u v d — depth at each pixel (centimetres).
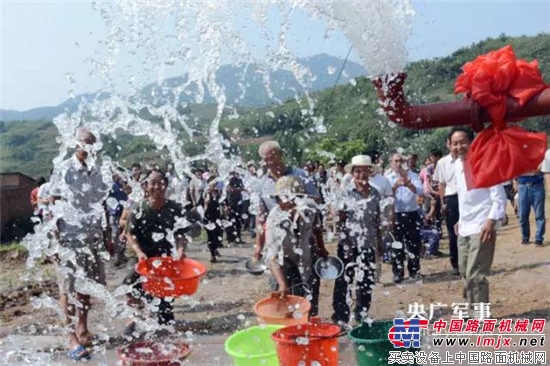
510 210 1620
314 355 357
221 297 755
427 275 811
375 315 630
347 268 575
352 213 570
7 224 1886
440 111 236
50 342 570
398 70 232
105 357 519
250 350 404
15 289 843
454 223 794
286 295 458
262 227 514
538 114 224
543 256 869
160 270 528
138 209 541
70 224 538
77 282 545
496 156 233
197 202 1081
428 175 969
